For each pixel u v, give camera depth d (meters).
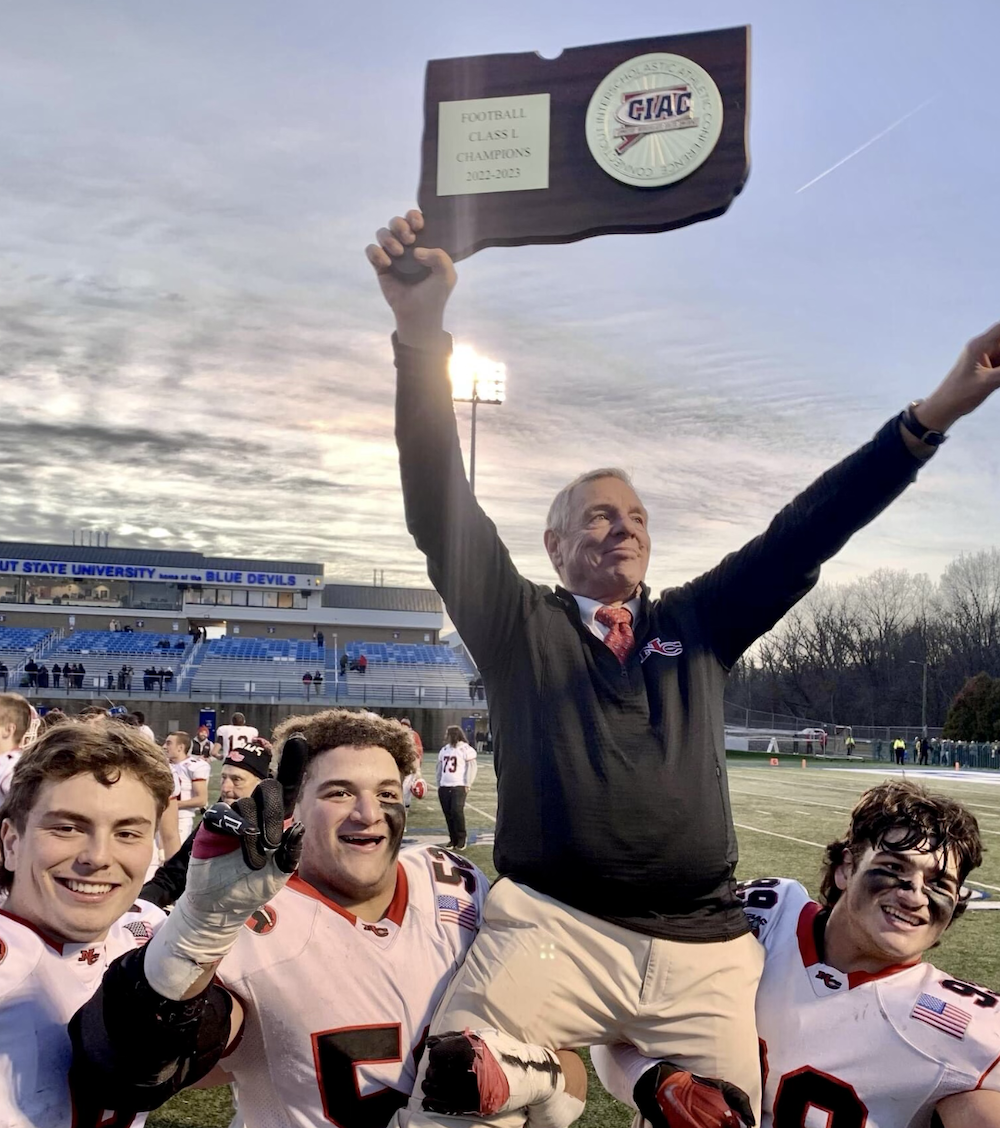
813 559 2.14
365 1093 2.06
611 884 2.00
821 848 11.36
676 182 1.88
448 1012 2.04
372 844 2.15
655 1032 2.01
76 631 41.59
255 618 43.56
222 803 1.52
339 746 2.19
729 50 1.90
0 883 1.91
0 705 4.96
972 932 6.96
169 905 2.91
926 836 2.11
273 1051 2.07
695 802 2.05
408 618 44.47
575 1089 2.05
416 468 1.99
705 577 2.29
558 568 2.31
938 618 59.78
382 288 1.94
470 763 11.04
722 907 2.12
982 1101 2.03
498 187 1.94
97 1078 1.65
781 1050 2.18
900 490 2.08
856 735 52.31
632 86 1.92
